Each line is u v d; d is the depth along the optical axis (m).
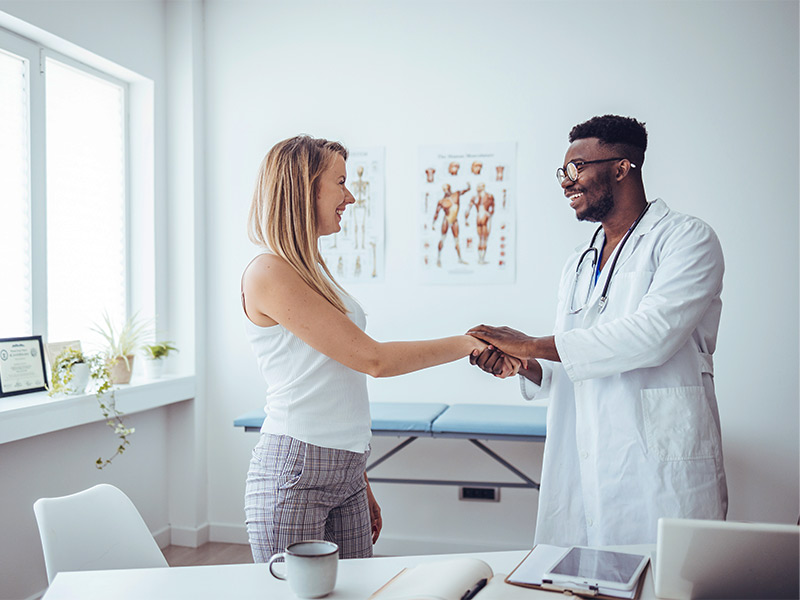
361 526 1.67
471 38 3.37
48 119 3.04
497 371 1.97
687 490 1.71
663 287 1.74
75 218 3.18
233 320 3.65
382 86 3.47
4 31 2.76
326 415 1.55
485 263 3.37
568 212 3.28
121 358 3.17
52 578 1.43
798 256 3.06
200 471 3.63
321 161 1.61
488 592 1.12
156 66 3.53
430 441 3.43
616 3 3.22
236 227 3.64
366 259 3.48
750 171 3.10
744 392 3.11
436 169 3.41
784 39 3.06
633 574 1.16
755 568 1.02
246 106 3.63
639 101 3.20
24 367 2.79
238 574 1.27
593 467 1.80
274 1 3.60
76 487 3.00
